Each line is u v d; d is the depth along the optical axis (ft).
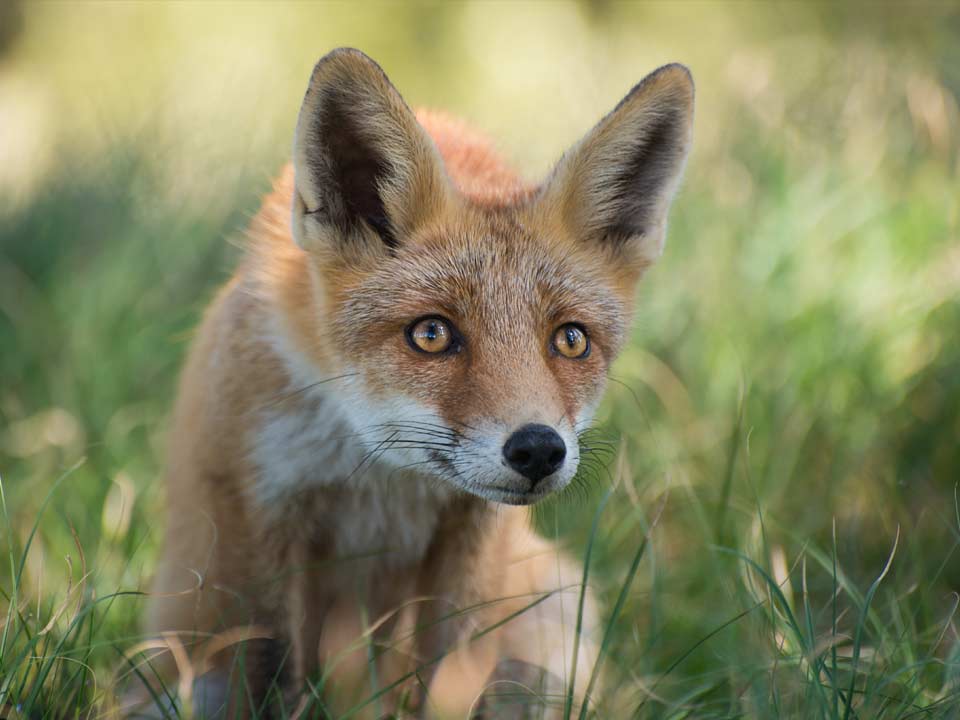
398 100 24.97
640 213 27.91
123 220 47.09
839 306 39.52
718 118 53.11
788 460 36.01
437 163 25.63
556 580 29.99
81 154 53.36
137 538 31.91
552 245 26.30
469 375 24.18
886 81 48.80
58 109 75.97
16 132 71.67
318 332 25.82
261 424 25.73
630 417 37.47
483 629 27.50
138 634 29.01
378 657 26.71
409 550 27.96
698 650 28.91
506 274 25.31
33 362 40.11
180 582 27.14
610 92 59.41
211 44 91.09
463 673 27.17
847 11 72.64
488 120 71.67
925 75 46.83
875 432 36.50
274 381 25.88
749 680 24.67
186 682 23.25
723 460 36.24
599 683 28.40
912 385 37.35
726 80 52.85
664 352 40.75
